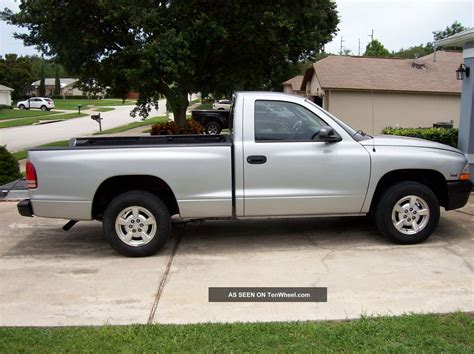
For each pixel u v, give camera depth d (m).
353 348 3.40
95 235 6.75
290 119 5.77
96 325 3.93
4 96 62.41
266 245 6.03
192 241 6.30
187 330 3.75
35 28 15.04
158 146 5.63
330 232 6.53
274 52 15.23
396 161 5.77
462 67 9.21
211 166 5.60
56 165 5.50
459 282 4.65
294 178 5.69
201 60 14.89
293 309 4.15
